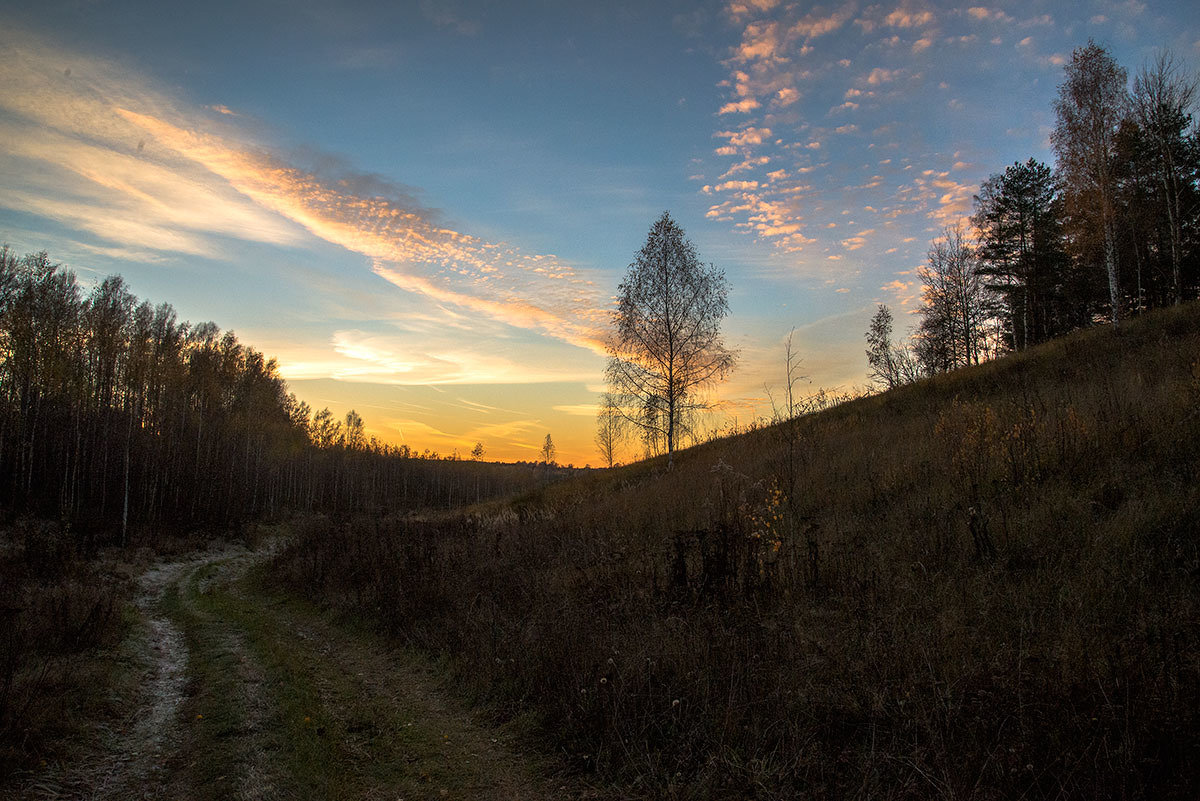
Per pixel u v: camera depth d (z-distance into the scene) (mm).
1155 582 4875
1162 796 2967
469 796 4457
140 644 9445
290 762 5145
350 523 21594
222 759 5270
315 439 75875
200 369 45156
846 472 11055
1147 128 26422
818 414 19719
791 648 5137
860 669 4570
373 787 4680
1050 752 3379
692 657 5281
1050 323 37156
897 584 5895
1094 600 4844
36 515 26719
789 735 4129
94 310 33156
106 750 5551
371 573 12133
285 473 63719
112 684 7062
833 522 8562
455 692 6578
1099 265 31062
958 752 3539
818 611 5820
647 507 12977
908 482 9336
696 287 21469
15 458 30797
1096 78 22578
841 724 4223
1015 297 35188
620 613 7004
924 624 5039
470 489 93625
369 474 79188
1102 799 2939
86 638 8242
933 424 12492
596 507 14820
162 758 5461
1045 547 5906
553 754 4906
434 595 9539
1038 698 3760
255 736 5754
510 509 22562
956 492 8172
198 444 40438
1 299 29500
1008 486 7660
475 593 9188
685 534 7797
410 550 12359
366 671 7770
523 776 4668
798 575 6672
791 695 4547
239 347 51500
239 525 35844
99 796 4719
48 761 5016
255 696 6930
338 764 5090
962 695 3807
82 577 14414
